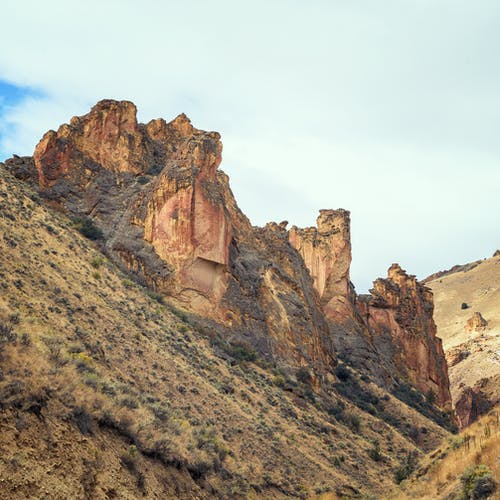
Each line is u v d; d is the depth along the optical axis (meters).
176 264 79.25
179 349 62.28
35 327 39.34
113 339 51.12
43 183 85.12
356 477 60.88
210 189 84.88
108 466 27.75
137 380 48.22
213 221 82.81
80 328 46.56
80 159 90.56
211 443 43.81
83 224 80.56
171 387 51.94
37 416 25.95
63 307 49.19
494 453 35.12
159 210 82.31
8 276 46.78
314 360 89.19
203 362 63.91
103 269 67.75
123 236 81.44
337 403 84.75
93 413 29.42
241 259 91.94
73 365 33.69
